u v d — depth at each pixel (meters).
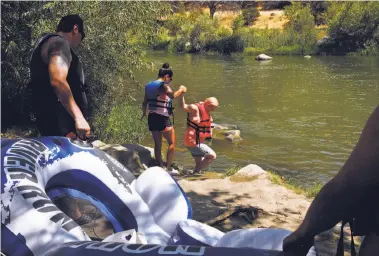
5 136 9.91
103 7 10.94
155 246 2.10
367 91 19.28
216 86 21.14
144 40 12.48
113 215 3.39
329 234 4.16
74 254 2.12
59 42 3.48
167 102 7.09
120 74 11.97
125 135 10.70
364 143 1.63
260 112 15.30
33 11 10.12
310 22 42.31
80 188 3.26
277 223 4.43
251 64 31.52
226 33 44.28
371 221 1.72
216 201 5.00
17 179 2.67
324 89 20.02
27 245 2.43
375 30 39.12
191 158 9.32
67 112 3.70
